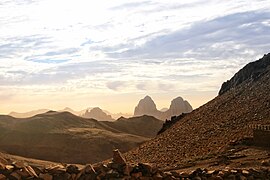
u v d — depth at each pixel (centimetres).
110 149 13550
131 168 1500
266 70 9531
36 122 15138
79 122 17100
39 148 13438
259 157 3319
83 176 1414
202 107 9469
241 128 5947
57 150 13325
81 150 13338
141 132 19762
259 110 6888
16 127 14725
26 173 1348
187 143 6381
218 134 6250
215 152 4194
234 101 8369
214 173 1783
